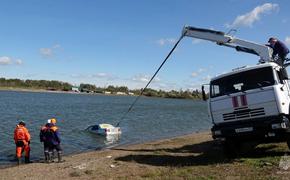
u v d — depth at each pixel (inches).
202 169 464.8
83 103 3848.4
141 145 872.9
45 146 666.2
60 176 505.4
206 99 553.3
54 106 2982.3
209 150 690.8
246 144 674.8
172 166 515.2
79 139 1061.1
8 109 2364.7
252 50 604.7
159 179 427.2
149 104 4488.2
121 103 4286.4
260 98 494.9
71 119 1774.1
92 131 1198.3
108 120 1800.0
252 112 499.5
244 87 513.3
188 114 2645.2
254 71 514.0
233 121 514.3
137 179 440.8
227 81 530.0
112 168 536.1
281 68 518.0
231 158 538.9
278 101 484.7
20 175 528.1
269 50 581.3
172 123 1786.4
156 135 1240.2
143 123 1704.0
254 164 470.9
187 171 458.6
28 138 704.4
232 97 515.2
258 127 488.4
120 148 831.1
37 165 617.6
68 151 856.9
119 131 1182.9
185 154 653.3
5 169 586.6
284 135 487.5
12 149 864.3
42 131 669.3
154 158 613.0
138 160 600.1
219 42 631.8
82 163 603.5
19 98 4315.9
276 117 484.4
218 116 527.5
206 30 645.9
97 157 677.3
